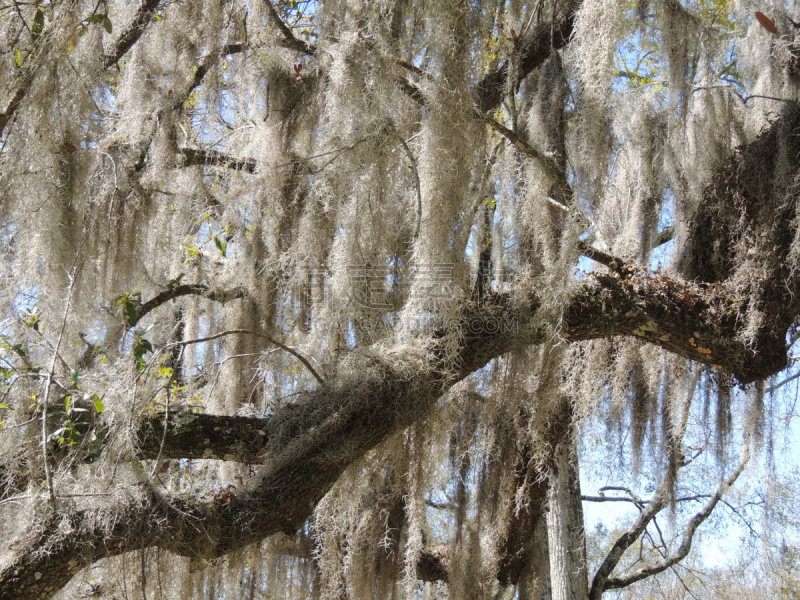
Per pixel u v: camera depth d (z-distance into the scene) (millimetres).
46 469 2445
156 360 3209
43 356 3201
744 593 6484
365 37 3383
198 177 4422
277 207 4035
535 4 4102
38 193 3230
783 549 5176
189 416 3223
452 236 3205
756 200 3977
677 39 4121
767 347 3766
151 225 4016
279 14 4305
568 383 4230
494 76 4105
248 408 3971
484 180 3906
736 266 3951
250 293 4211
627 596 7844
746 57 4484
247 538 2812
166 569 2930
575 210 3334
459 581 4383
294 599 4219
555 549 5582
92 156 3500
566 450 4707
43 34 3219
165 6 3955
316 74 3912
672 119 4211
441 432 3623
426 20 3445
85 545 2438
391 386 3268
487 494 4402
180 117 4141
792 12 4309
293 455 3078
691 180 4336
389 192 3430
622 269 3828
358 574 4074
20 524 2498
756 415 4219
